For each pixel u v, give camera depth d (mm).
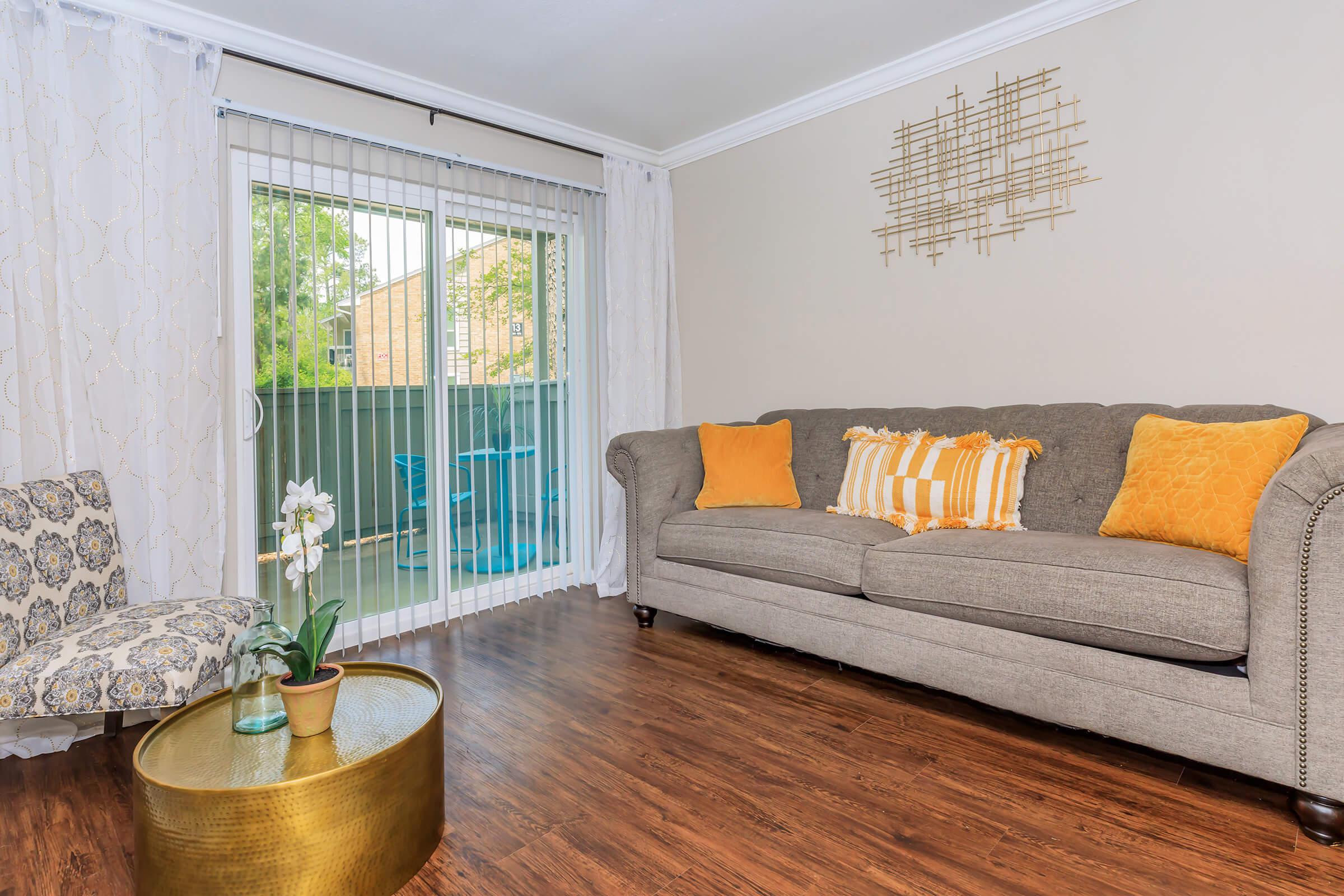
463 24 2766
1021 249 2912
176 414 2510
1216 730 1667
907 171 3234
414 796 1464
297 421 2834
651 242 4148
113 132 2396
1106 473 2414
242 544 2742
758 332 3871
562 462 3785
